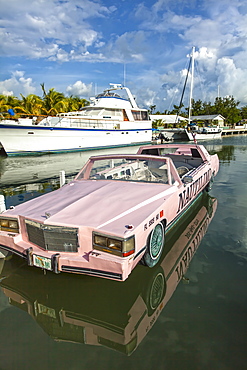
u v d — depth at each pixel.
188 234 4.37
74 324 2.50
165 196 3.65
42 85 32.91
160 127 48.88
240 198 6.38
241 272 3.24
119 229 2.61
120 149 23.69
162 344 2.21
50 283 3.19
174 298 2.79
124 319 2.55
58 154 20.33
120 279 2.47
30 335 2.37
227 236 4.27
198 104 75.00
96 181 4.27
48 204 3.38
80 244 2.76
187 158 7.10
